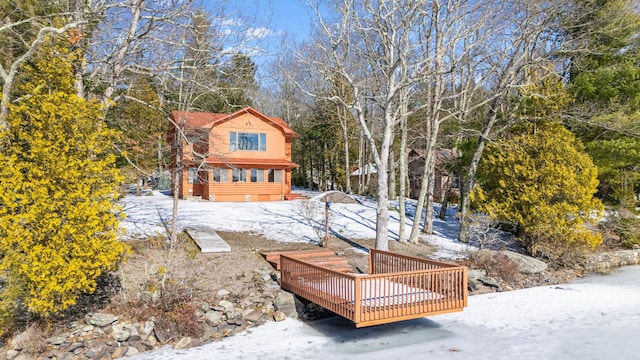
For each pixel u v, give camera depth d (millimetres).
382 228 15719
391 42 15781
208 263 12555
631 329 9930
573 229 16141
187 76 15219
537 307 11969
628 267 17812
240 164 26672
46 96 8352
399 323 10742
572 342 9133
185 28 13672
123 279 10281
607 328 10039
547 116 16812
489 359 8328
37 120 8344
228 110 27000
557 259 16766
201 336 9391
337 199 25891
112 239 8766
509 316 11203
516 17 18672
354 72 20812
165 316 9516
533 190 16172
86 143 8648
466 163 20484
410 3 14891
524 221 16516
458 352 8727
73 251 8133
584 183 16203
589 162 16391
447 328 10305
